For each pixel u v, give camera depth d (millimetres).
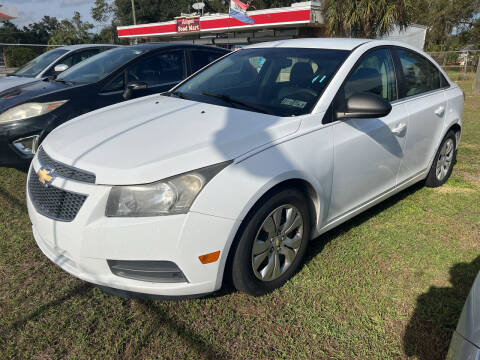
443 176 4195
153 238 1970
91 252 2035
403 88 3354
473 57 24281
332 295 2486
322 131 2559
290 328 2221
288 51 3227
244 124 2424
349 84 2811
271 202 2254
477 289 1496
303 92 2734
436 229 3342
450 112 3898
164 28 28672
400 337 2178
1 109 4156
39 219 2227
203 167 2057
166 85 5137
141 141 2283
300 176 2367
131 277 2096
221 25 24906
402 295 2508
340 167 2674
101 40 50250
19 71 6965
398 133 3156
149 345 2090
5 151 4125
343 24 14797
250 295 2414
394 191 3432
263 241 2324
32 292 2494
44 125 4180
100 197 1999
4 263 2793
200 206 1997
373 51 3119
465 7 35812
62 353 2037
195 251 2023
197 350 2062
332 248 3008
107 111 3016
